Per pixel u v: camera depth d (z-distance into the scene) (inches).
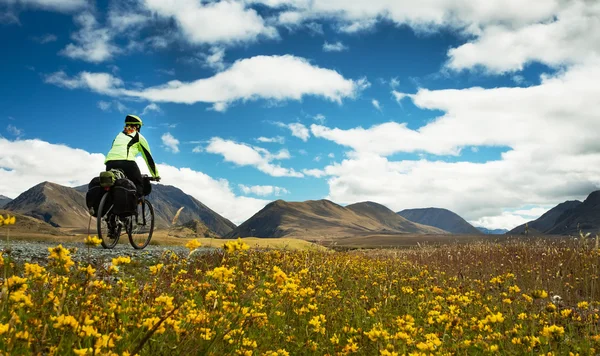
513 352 167.0
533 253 474.0
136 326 122.9
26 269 124.9
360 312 236.1
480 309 251.0
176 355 119.6
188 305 149.6
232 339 134.2
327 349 170.7
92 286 132.7
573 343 187.0
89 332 97.5
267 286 210.4
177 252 375.2
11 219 117.4
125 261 154.8
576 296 320.8
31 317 111.2
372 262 489.7
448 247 670.5
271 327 173.9
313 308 199.9
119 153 380.8
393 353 139.6
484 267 453.7
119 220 371.9
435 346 155.3
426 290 293.0
